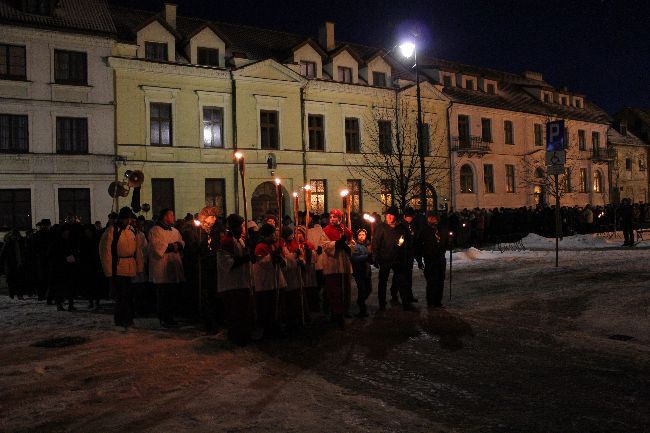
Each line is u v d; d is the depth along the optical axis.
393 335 8.31
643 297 9.62
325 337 8.38
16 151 23.47
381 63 33.88
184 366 6.80
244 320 8.02
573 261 15.80
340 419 4.88
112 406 5.34
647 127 53.91
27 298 15.05
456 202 36.50
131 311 9.84
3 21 22.80
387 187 32.97
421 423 4.77
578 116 46.25
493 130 39.44
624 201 21.27
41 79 23.81
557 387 5.68
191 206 26.86
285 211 29.73
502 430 4.60
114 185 16.39
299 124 30.23
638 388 5.58
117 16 27.80
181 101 26.83
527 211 30.12
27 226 23.45
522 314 9.37
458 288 12.54
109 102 25.05
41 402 5.49
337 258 9.00
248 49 30.94
